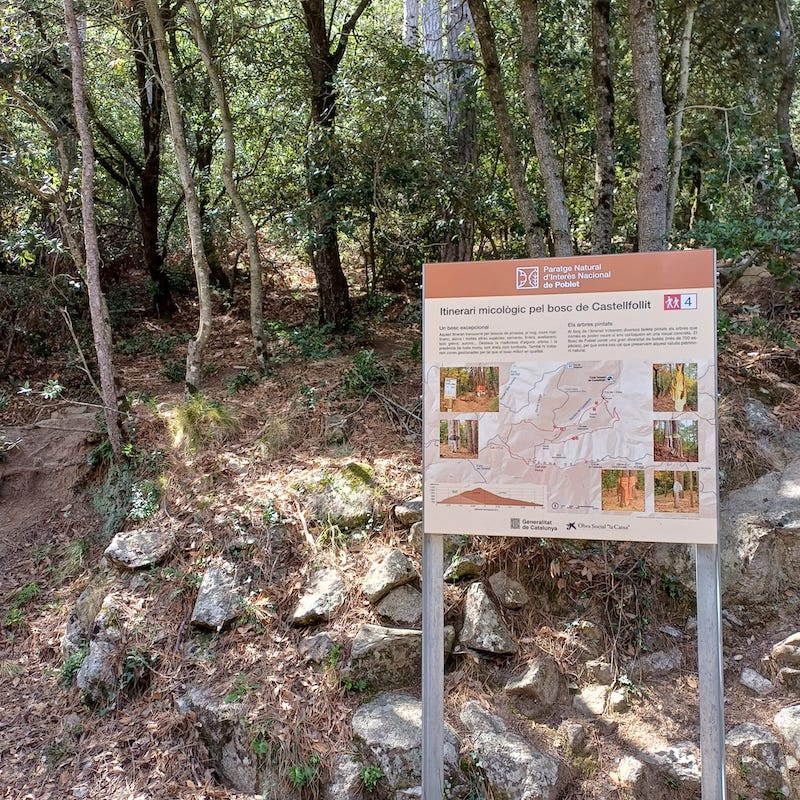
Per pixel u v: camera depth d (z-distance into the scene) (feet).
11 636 18.03
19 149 23.97
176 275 42.70
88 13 25.86
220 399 24.14
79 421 24.13
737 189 23.63
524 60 21.48
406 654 14.57
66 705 15.81
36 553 20.47
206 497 19.27
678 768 12.32
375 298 34.86
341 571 16.46
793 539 15.37
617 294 10.14
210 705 14.33
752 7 27.45
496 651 14.48
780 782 12.02
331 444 20.76
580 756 12.85
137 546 18.28
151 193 37.83
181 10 31.86
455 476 10.57
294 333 30.71
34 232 23.07
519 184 23.26
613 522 10.00
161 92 35.65
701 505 9.69
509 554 15.90
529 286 10.44
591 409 10.14
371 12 41.91
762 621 14.96
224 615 16.01
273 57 30.66
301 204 28.17
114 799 13.39
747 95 28.27
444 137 28.94
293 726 13.66
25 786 13.97
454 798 12.35
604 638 14.80
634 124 31.12
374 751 12.85
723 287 24.38
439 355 10.69
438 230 30.73
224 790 13.41
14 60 23.52
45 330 30.53
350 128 27.35
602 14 21.30
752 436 18.11
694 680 14.14
